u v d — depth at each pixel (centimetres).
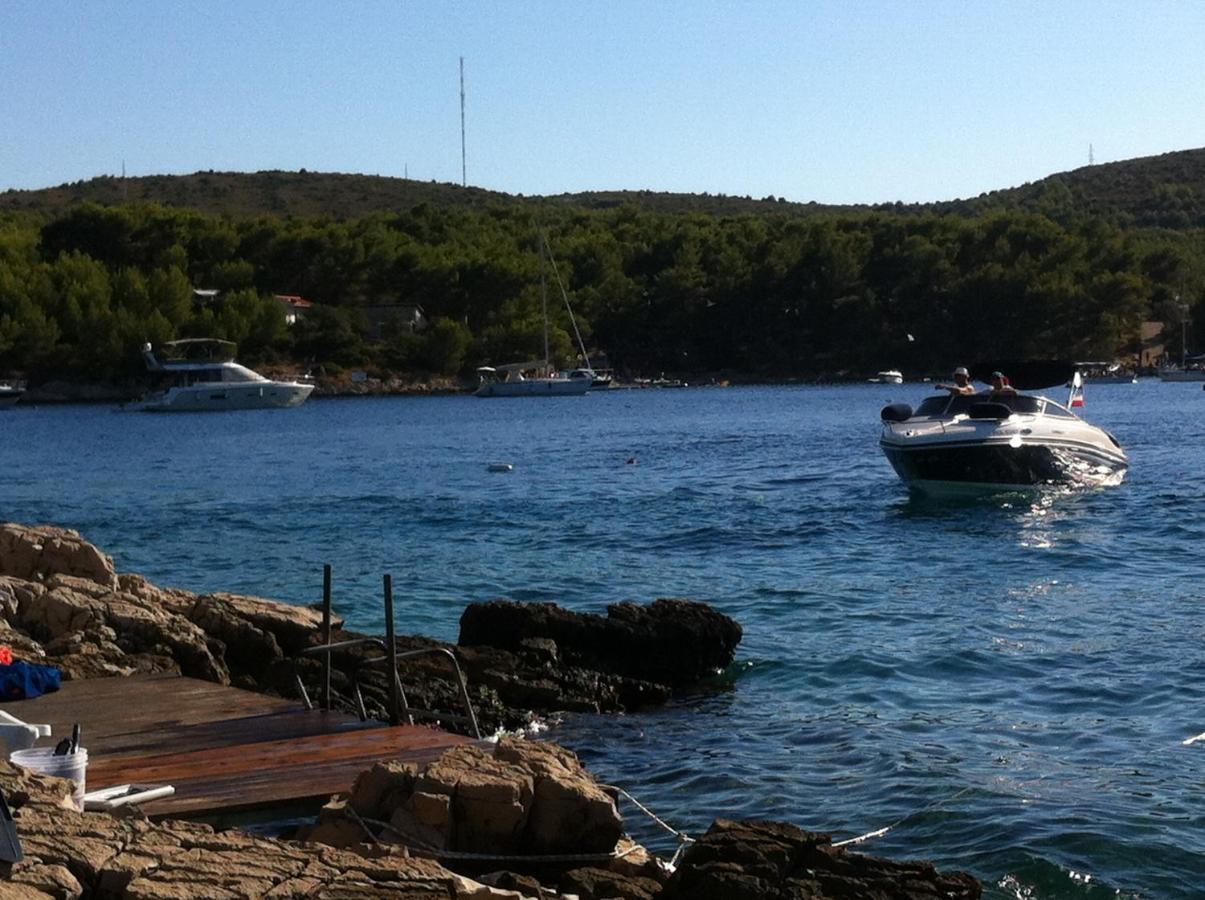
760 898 709
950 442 2905
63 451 6131
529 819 802
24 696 1165
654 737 1267
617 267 14000
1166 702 1302
